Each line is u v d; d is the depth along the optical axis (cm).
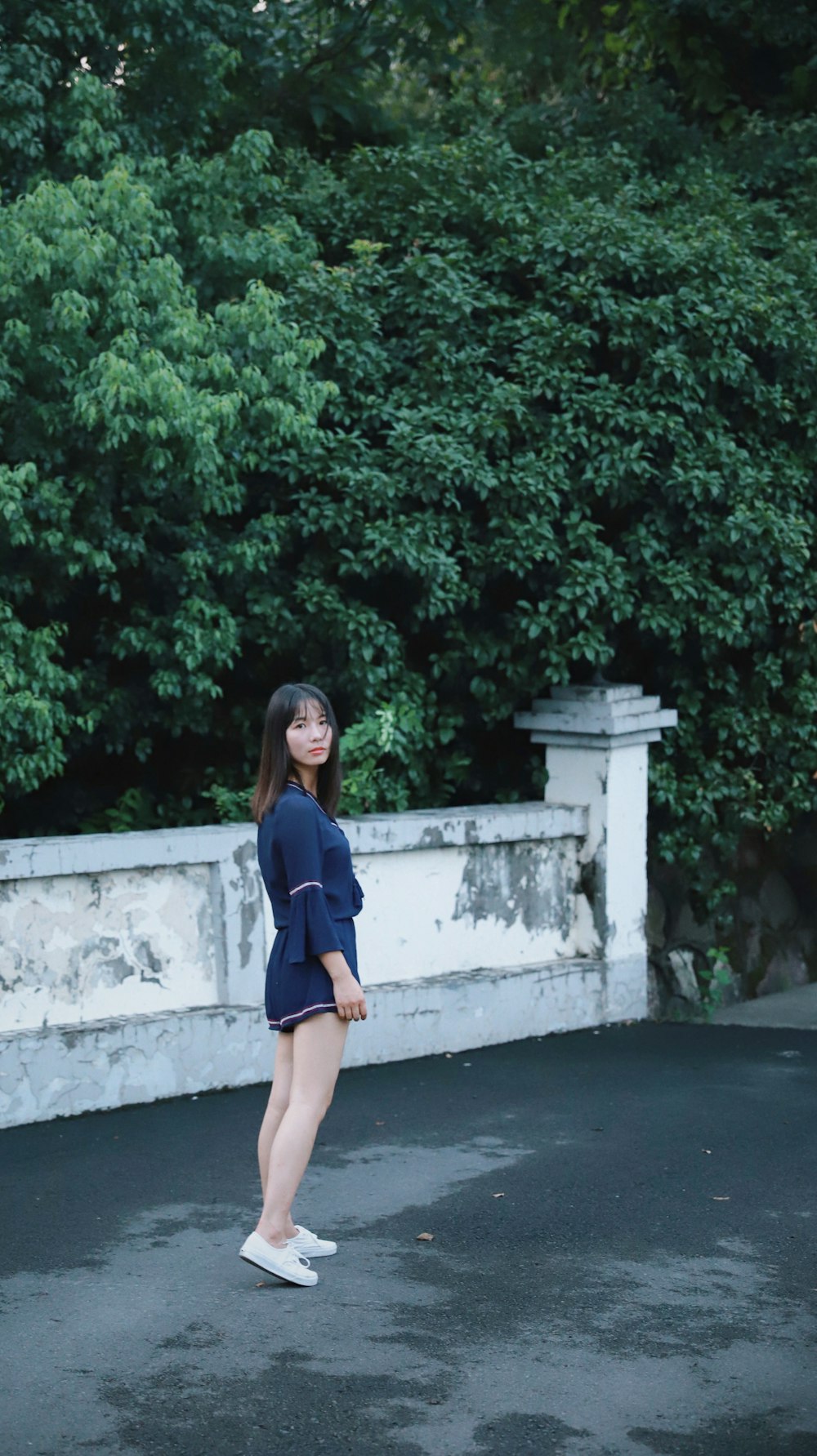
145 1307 407
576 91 1234
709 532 805
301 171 953
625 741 797
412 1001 714
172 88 866
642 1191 516
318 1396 352
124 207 709
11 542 682
